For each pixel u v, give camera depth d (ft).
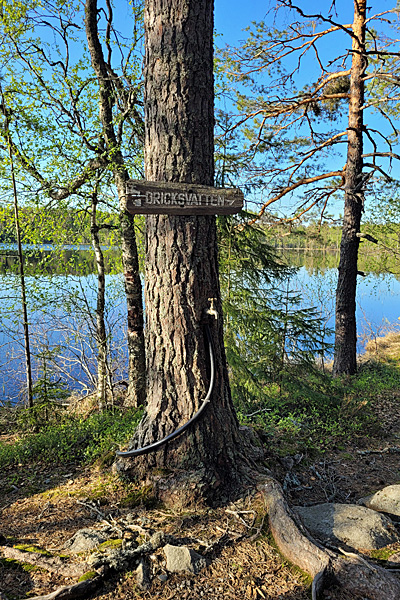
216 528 8.89
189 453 10.18
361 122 28.17
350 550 8.45
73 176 19.44
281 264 22.94
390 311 60.29
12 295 21.80
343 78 31.42
